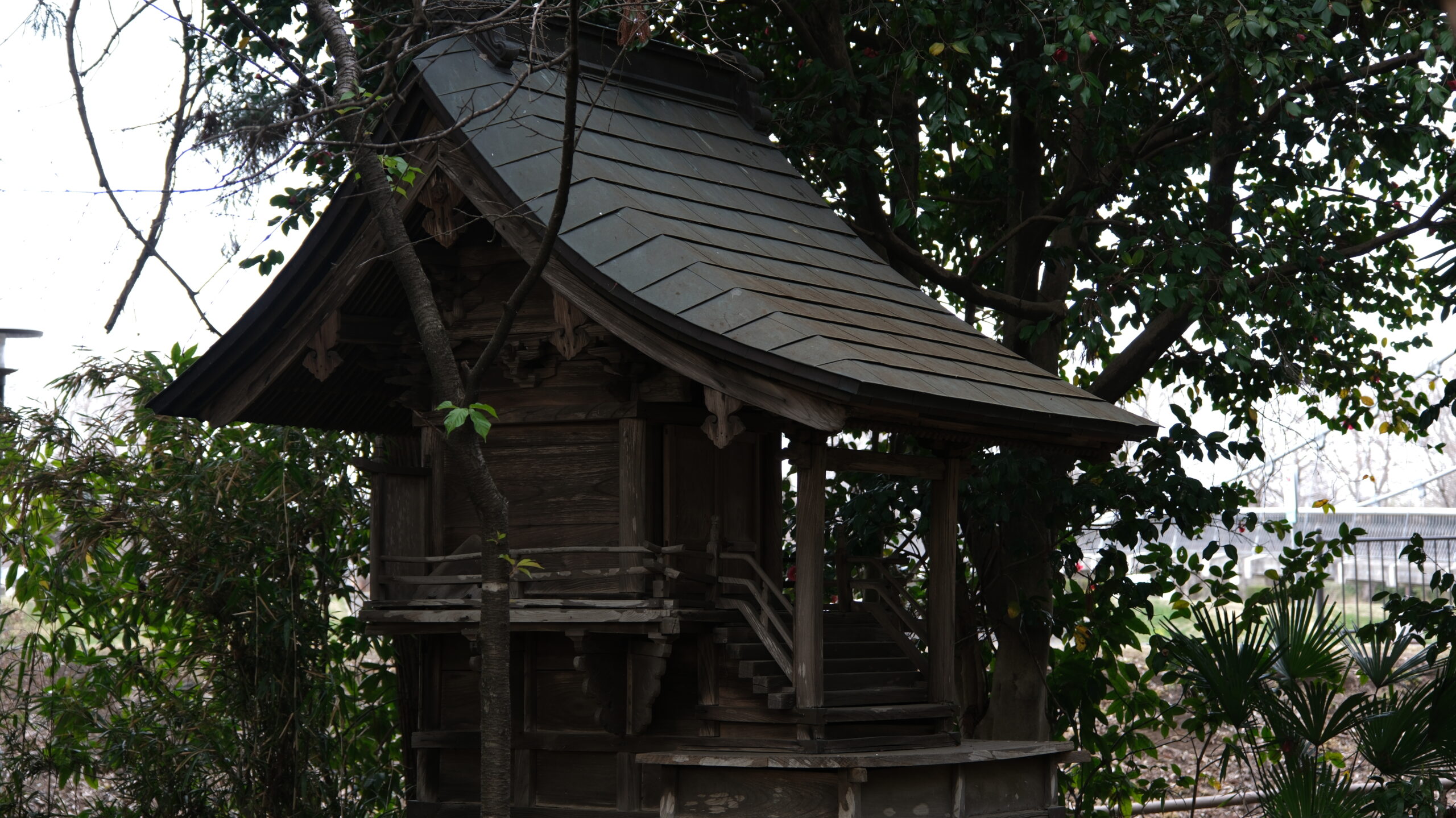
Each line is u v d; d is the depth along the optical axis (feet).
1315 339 31.86
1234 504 33.94
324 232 24.95
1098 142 31.65
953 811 22.89
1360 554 106.01
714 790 22.49
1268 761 42.34
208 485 29.81
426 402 26.53
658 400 23.53
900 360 22.13
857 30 35.65
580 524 24.54
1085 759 25.52
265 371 26.58
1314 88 31.19
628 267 22.66
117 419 31.19
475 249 25.58
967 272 39.17
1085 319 30.76
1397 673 29.78
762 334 21.11
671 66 29.14
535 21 19.24
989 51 32.48
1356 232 35.53
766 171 28.78
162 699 30.76
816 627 22.54
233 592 28.99
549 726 25.35
